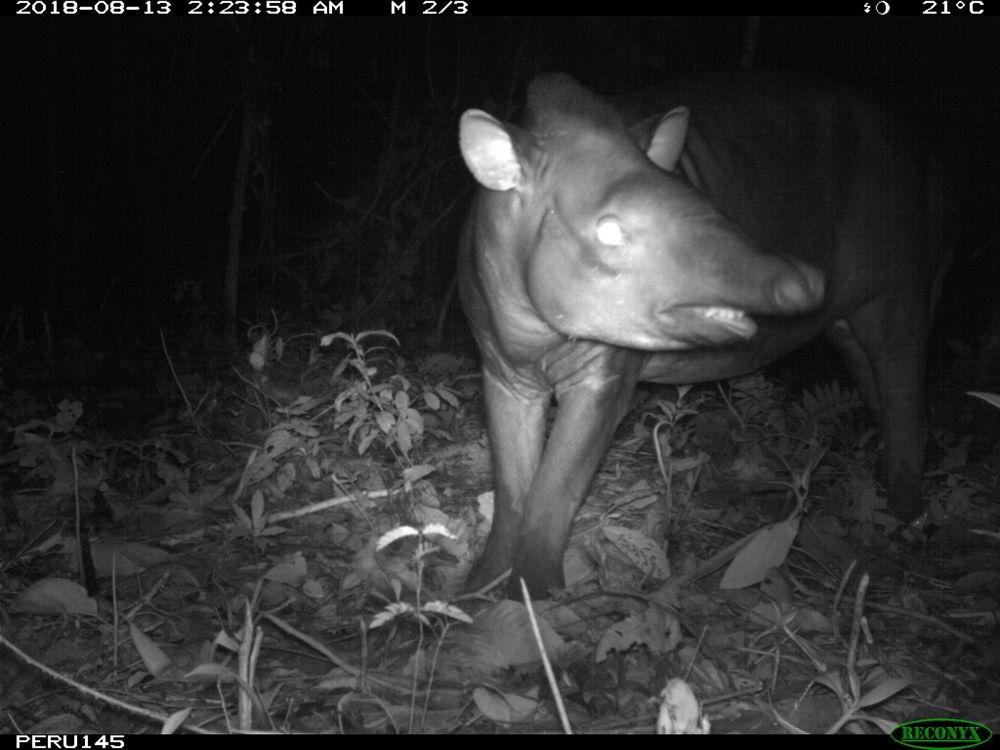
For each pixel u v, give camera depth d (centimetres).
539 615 151
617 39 369
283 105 423
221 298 371
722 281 139
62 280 418
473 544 193
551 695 139
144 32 409
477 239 165
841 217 214
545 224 153
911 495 222
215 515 205
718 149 189
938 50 413
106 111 422
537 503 170
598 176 150
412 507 195
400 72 388
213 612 168
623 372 172
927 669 160
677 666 146
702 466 222
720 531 203
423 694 140
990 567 195
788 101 208
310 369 279
